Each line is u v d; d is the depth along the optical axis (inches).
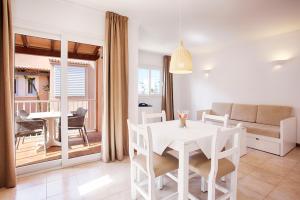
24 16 88.7
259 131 137.8
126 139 123.7
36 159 111.8
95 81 192.2
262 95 167.2
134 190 74.8
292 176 95.8
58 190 80.9
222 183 88.0
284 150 127.3
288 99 150.1
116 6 106.0
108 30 112.3
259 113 162.2
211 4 101.8
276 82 157.2
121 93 118.3
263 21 125.9
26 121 116.7
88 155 113.1
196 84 234.8
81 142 152.4
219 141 57.7
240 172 100.3
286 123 129.1
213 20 124.9
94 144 147.1
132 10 110.8
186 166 60.6
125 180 90.4
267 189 83.0
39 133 136.3
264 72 165.2
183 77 253.8
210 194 59.7
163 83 240.5
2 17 79.7
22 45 142.9
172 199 74.2
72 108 191.5
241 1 97.7
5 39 79.0
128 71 124.0
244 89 181.6
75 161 108.3
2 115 81.6
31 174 94.8
